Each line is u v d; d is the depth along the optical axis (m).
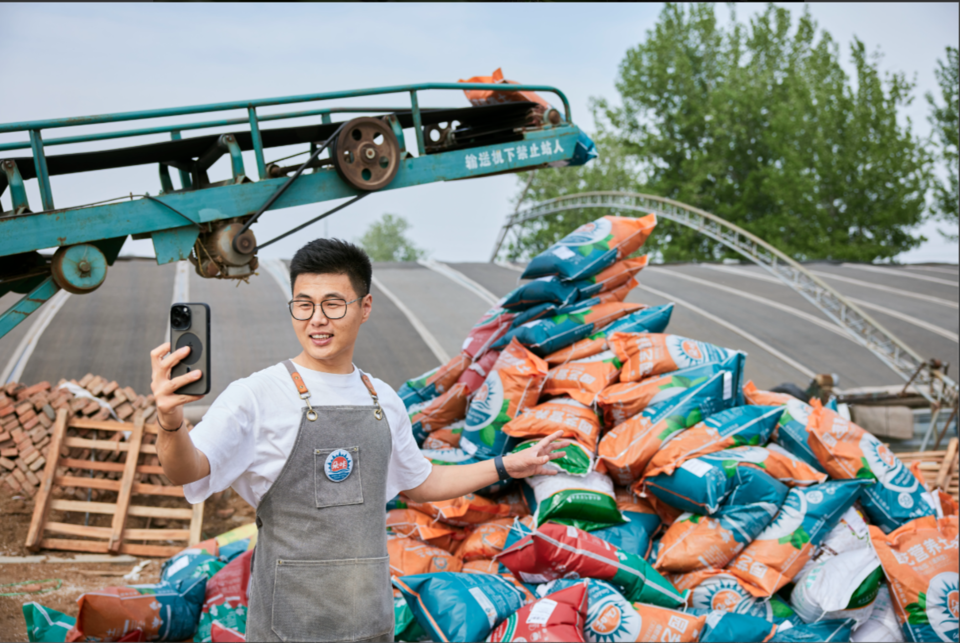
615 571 3.37
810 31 33.84
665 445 3.88
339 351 1.86
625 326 4.71
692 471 3.69
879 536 3.57
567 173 35.50
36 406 6.32
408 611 3.28
